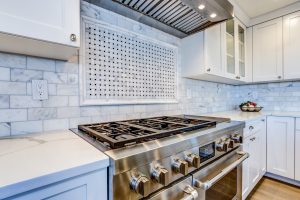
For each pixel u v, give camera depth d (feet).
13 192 1.22
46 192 1.41
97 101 3.57
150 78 4.61
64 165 1.53
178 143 2.36
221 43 5.60
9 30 1.91
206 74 5.20
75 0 2.41
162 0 3.36
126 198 1.83
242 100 8.67
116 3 3.47
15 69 2.72
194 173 2.67
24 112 2.79
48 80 3.01
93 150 1.95
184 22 4.30
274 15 6.75
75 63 3.31
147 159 1.98
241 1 6.03
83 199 1.61
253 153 5.39
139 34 4.29
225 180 3.65
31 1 2.05
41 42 2.24
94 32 3.55
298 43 6.22
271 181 6.39
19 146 2.11
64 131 3.02
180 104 5.55
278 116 6.22
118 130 2.79
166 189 2.22
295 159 5.86
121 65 3.98
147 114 4.57
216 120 4.08
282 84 7.47
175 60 5.34
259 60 7.22
